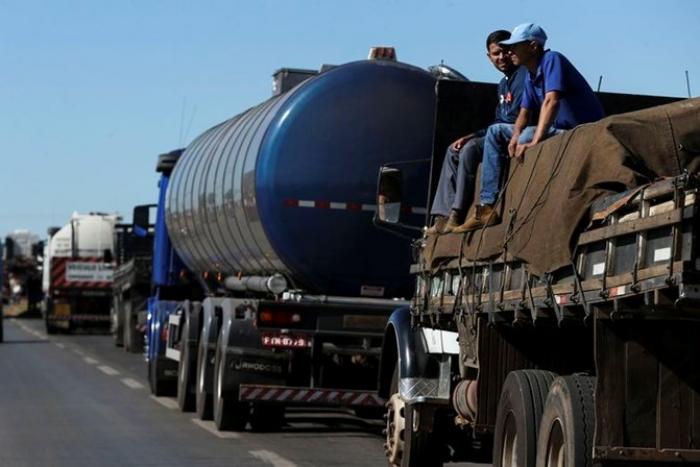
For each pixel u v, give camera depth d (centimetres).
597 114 1898
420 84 3048
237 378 3081
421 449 2342
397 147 3023
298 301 3073
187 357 3734
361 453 2817
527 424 1734
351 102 3016
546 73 1869
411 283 3078
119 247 8444
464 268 2039
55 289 10475
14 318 15738
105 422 3441
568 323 1636
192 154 4116
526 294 1709
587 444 1535
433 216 2458
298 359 3086
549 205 1627
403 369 2347
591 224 1505
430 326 2334
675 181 1290
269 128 3030
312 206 3003
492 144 1947
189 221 3988
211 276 4072
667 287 1288
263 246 3127
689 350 1472
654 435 1470
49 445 2909
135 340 7350
